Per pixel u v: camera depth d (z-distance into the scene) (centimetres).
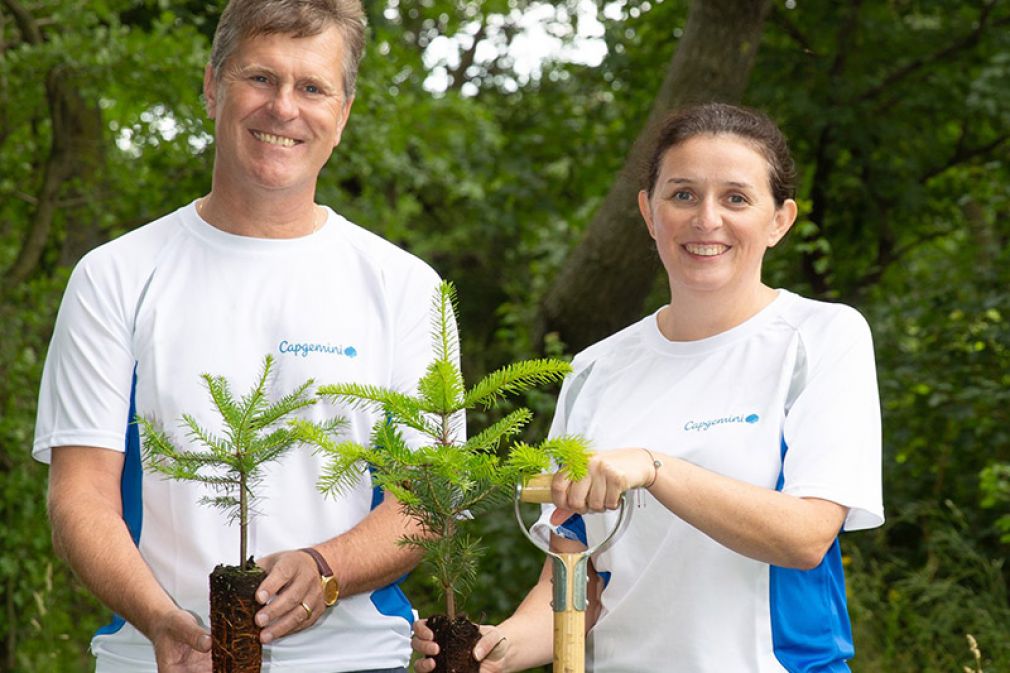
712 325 280
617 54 1153
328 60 286
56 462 282
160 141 860
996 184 1073
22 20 814
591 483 230
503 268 1434
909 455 922
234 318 286
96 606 731
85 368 281
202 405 280
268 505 279
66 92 852
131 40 819
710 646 263
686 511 243
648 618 270
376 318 294
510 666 270
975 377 883
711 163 270
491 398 231
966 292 930
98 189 895
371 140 940
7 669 700
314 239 295
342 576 263
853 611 739
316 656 281
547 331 814
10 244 955
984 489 771
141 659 280
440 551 226
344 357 287
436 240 1498
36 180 919
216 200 293
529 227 1374
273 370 284
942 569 830
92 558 263
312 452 280
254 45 281
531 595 282
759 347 275
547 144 1294
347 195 1148
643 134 297
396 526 273
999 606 749
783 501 250
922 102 1074
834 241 1139
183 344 283
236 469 236
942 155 1130
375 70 951
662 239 276
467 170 1285
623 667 274
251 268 289
